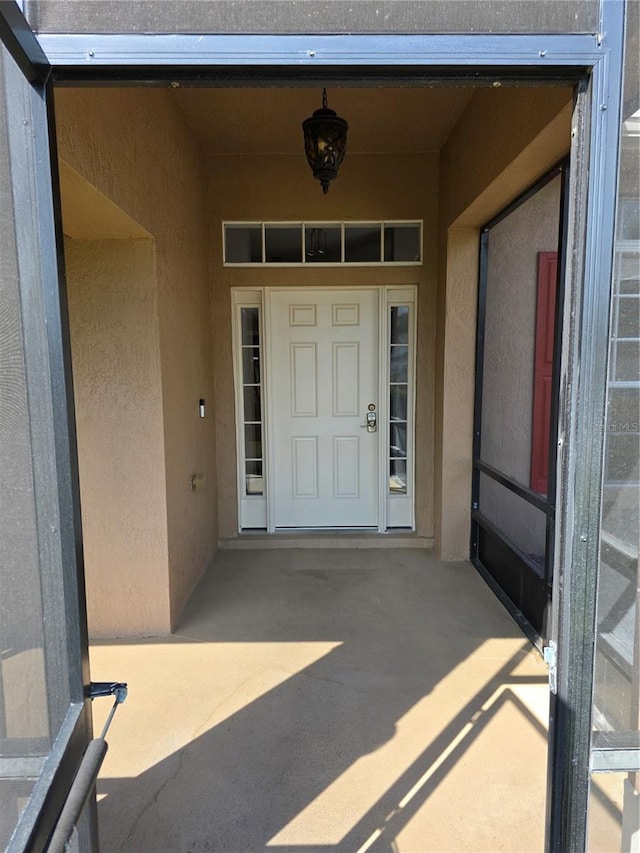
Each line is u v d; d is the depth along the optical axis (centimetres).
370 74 94
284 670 235
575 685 104
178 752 186
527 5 91
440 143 340
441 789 169
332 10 91
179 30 90
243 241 369
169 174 269
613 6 91
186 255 301
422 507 385
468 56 92
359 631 268
